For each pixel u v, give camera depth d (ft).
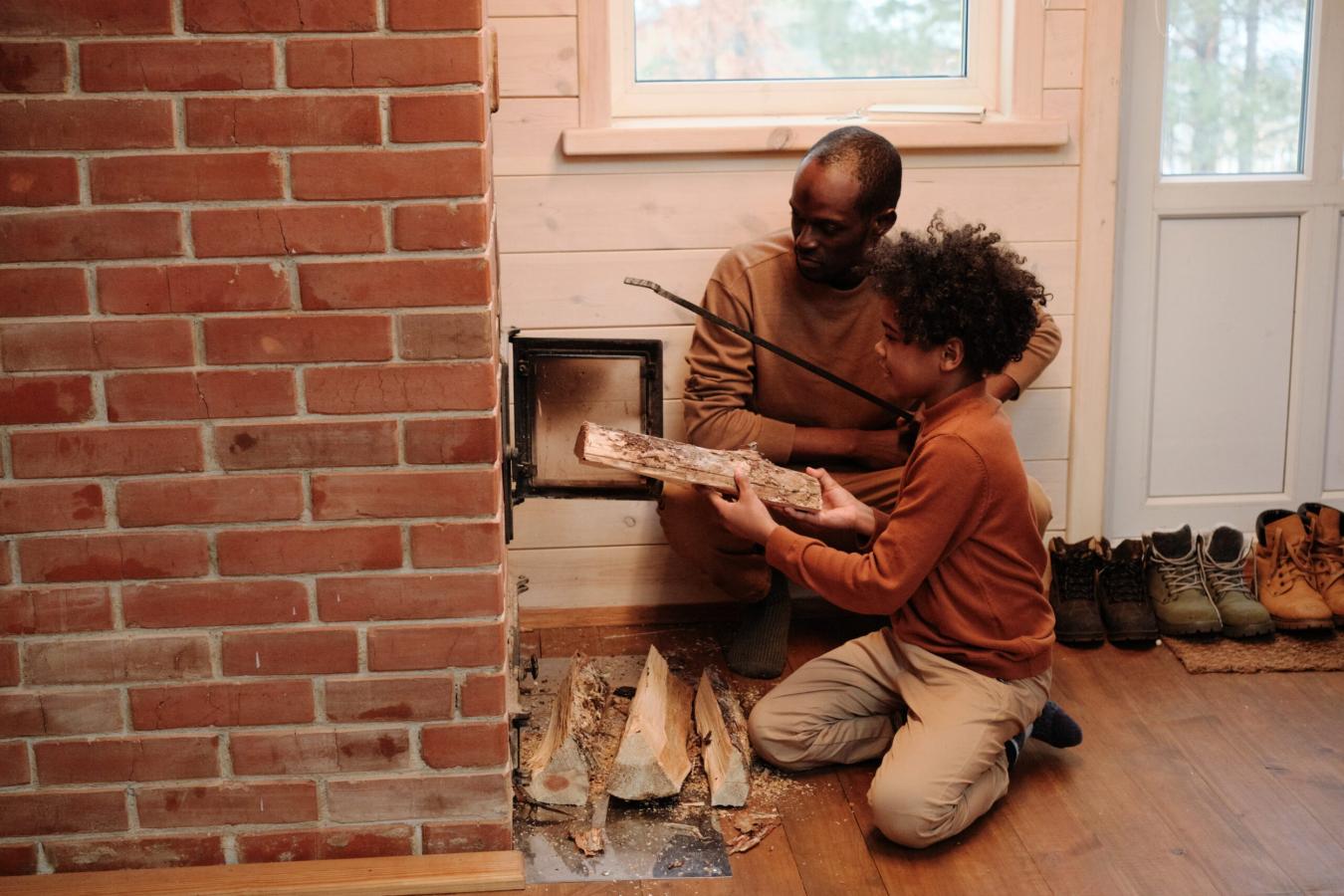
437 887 5.85
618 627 8.62
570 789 6.50
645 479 6.93
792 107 8.47
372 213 5.36
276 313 5.42
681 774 6.56
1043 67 8.22
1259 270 8.90
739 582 7.81
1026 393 8.72
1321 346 9.04
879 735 6.89
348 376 5.50
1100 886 5.85
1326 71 8.64
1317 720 7.28
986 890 5.84
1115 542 9.13
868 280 7.49
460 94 5.27
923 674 6.49
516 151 8.04
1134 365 8.93
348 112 5.26
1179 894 5.79
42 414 5.46
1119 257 8.74
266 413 5.51
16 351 5.40
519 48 7.89
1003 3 8.35
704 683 7.32
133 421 5.49
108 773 5.84
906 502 6.24
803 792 6.68
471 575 5.73
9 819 5.86
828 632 8.50
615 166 8.09
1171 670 7.90
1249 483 9.14
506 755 5.95
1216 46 8.60
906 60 8.54
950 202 8.34
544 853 6.14
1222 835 6.22
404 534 5.66
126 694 5.77
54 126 5.21
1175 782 6.69
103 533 5.59
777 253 7.78
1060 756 6.97
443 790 5.96
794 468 8.03
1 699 5.73
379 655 5.78
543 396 6.86
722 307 7.82
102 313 5.39
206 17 5.15
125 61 5.17
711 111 8.43
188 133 5.24
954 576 6.32
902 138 8.12
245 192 5.31
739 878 5.96
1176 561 8.30
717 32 8.39
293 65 5.21
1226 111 8.70
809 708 6.75
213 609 5.70
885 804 6.07
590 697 7.07
